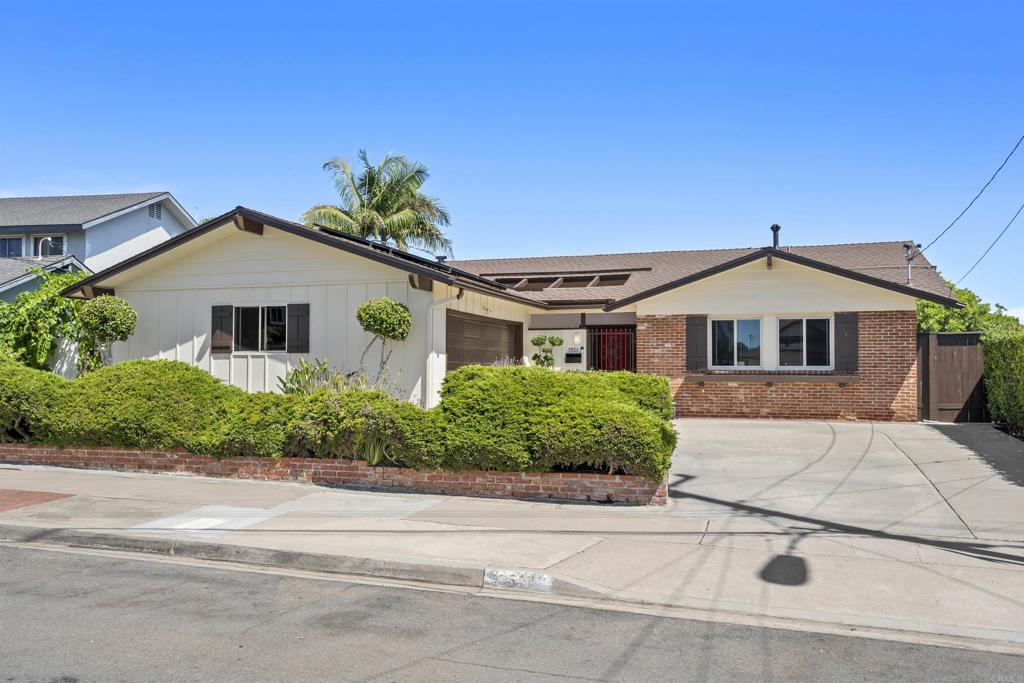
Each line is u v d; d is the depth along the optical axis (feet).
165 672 15.40
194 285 52.85
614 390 37.19
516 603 20.63
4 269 76.54
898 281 67.46
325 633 17.94
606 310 66.39
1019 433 48.98
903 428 54.75
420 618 19.21
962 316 98.53
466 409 33.37
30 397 39.50
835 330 62.23
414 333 48.52
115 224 97.45
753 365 64.64
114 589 21.35
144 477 37.14
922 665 16.48
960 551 24.76
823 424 58.18
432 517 29.09
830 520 28.78
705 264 81.30
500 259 92.79
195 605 19.94
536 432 32.24
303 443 36.32
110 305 50.06
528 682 15.28
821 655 16.98
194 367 40.24
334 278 50.14
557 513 29.91
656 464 30.89
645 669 16.06
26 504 30.91
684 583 21.63
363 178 121.80
